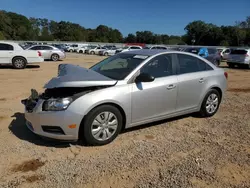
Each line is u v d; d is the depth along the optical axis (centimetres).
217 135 474
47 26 11762
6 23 9712
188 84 512
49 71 1379
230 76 1373
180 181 326
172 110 500
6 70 1385
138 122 456
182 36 10562
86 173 339
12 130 475
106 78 428
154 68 476
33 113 404
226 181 329
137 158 380
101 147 414
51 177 329
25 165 356
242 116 590
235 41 8362
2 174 334
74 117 388
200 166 362
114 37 11975
